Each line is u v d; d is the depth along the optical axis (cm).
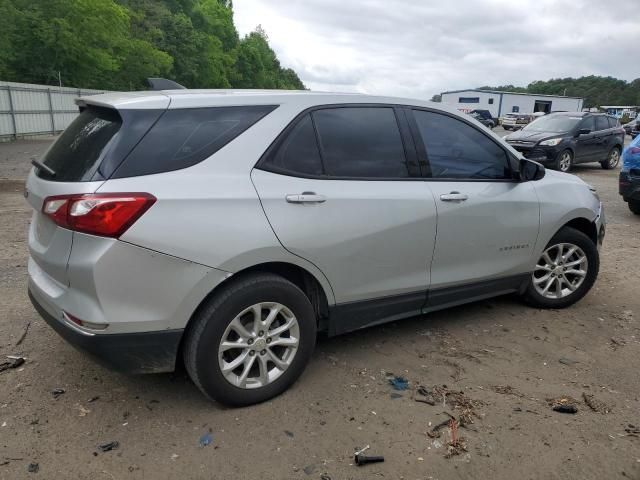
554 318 477
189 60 5062
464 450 291
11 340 399
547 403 338
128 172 283
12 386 340
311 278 351
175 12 5700
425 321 464
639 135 960
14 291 490
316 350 404
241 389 319
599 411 330
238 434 299
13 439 289
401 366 381
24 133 2491
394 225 365
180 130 303
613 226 890
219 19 6706
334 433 302
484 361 392
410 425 312
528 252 457
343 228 342
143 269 280
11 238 669
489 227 421
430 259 393
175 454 281
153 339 291
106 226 271
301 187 329
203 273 293
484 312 487
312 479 266
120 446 287
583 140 1625
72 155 303
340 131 358
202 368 304
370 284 366
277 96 340
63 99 2750
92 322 277
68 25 2964
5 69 2856
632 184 928
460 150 418
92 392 337
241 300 307
